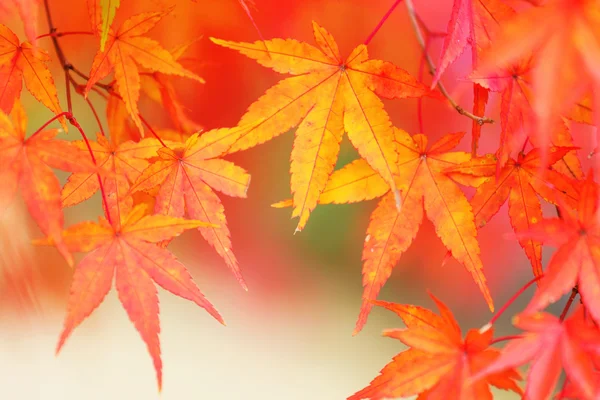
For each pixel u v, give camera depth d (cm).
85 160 89
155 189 94
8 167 89
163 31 107
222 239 92
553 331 89
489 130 158
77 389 154
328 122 92
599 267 89
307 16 117
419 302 217
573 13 86
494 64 86
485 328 91
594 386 88
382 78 92
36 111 134
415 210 93
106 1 91
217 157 92
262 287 220
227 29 109
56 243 88
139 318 90
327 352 207
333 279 227
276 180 205
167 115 105
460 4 89
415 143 93
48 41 117
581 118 91
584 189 90
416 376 90
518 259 211
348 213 225
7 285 139
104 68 93
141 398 167
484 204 93
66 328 89
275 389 187
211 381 184
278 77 140
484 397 90
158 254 90
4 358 145
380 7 127
